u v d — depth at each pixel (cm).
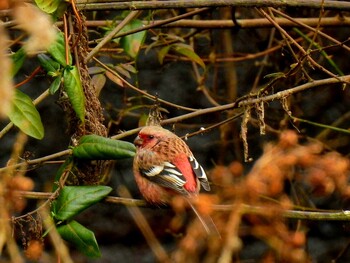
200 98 1602
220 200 868
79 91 877
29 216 894
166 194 1014
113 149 919
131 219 1609
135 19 1171
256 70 1595
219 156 1574
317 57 1534
